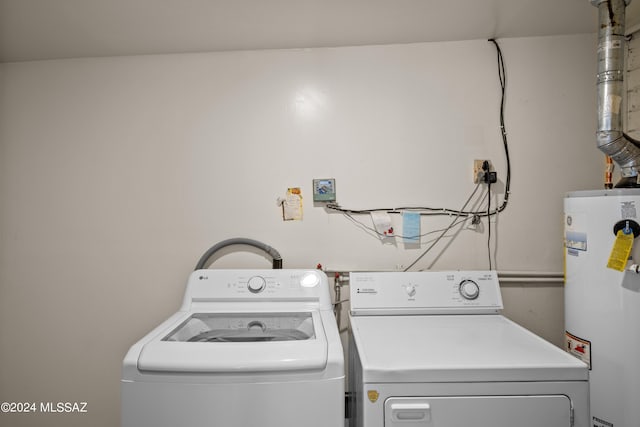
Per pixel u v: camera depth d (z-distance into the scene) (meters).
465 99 1.64
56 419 1.68
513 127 1.63
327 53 1.67
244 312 1.38
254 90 1.68
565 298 1.37
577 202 1.28
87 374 1.68
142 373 0.95
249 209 1.68
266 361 0.95
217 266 1.68
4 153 1.71
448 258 1.64
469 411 0.93
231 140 1.68
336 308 1.65
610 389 1.18
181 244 1.69
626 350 1.15
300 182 1.67
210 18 1.39
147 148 1.69
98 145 1.70
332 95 1.67
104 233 1.70
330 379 0.96
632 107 1.54
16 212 1.71
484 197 1.63
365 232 1.65
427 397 0.93
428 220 1.64
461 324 1.31
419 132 1.65
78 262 1.70
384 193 1.65
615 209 1.17
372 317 1.40
